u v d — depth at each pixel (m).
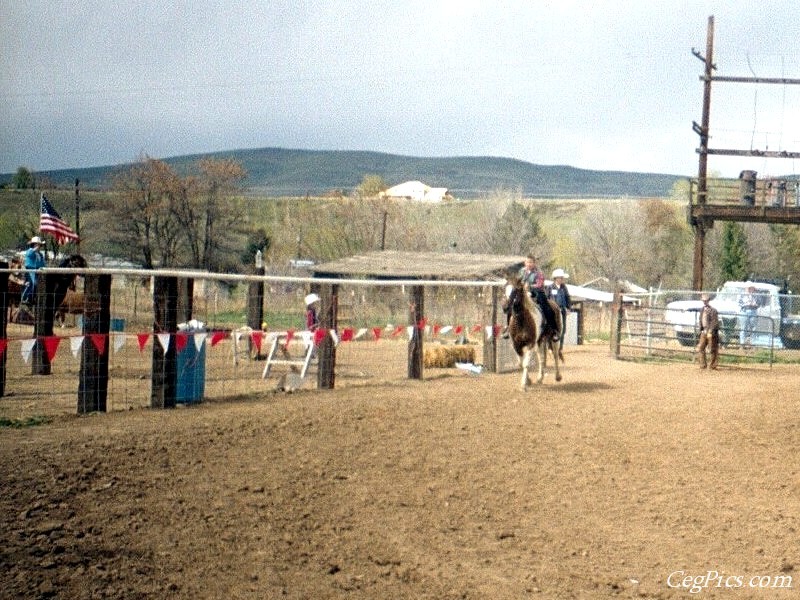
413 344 19.88
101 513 10.15
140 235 59.34
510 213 69.81
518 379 20.62
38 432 12.91
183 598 8.62
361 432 14.35
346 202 72.94
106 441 12.52
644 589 9.88
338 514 11.10
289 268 54.94
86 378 14.49
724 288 36.38
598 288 65.44
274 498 11.24
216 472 11.83
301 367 21.00
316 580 9.31
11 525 9.58
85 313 14.53
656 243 73.62
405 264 42.47
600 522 11.79
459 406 16.69
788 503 12.80
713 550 11.06
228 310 36.59
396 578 9.59
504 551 10.66
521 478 13.12
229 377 19.64
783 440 15.87
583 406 17.52
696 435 15.92
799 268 64.06
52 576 8.66
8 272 14.77
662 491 13.05
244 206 65.69
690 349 27.97
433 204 87.31
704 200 40.09
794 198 39.34
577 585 9.87
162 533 9.88
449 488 12.45
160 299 15.09
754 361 27.41
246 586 8.98
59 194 69.38
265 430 13.90
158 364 15.04
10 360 20.78
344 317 36.41
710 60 39.78
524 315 18.72
